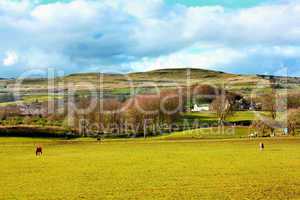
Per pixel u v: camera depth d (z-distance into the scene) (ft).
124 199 145.28
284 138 456.45
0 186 173.37
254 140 435.94
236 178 187.42
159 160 263.49
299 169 214.69
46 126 543.80
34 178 195.00
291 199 142.61
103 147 382.83
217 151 323.57
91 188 165.99
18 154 323.37
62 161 266.57
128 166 234.58
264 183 173.99
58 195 152.66
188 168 222.48
